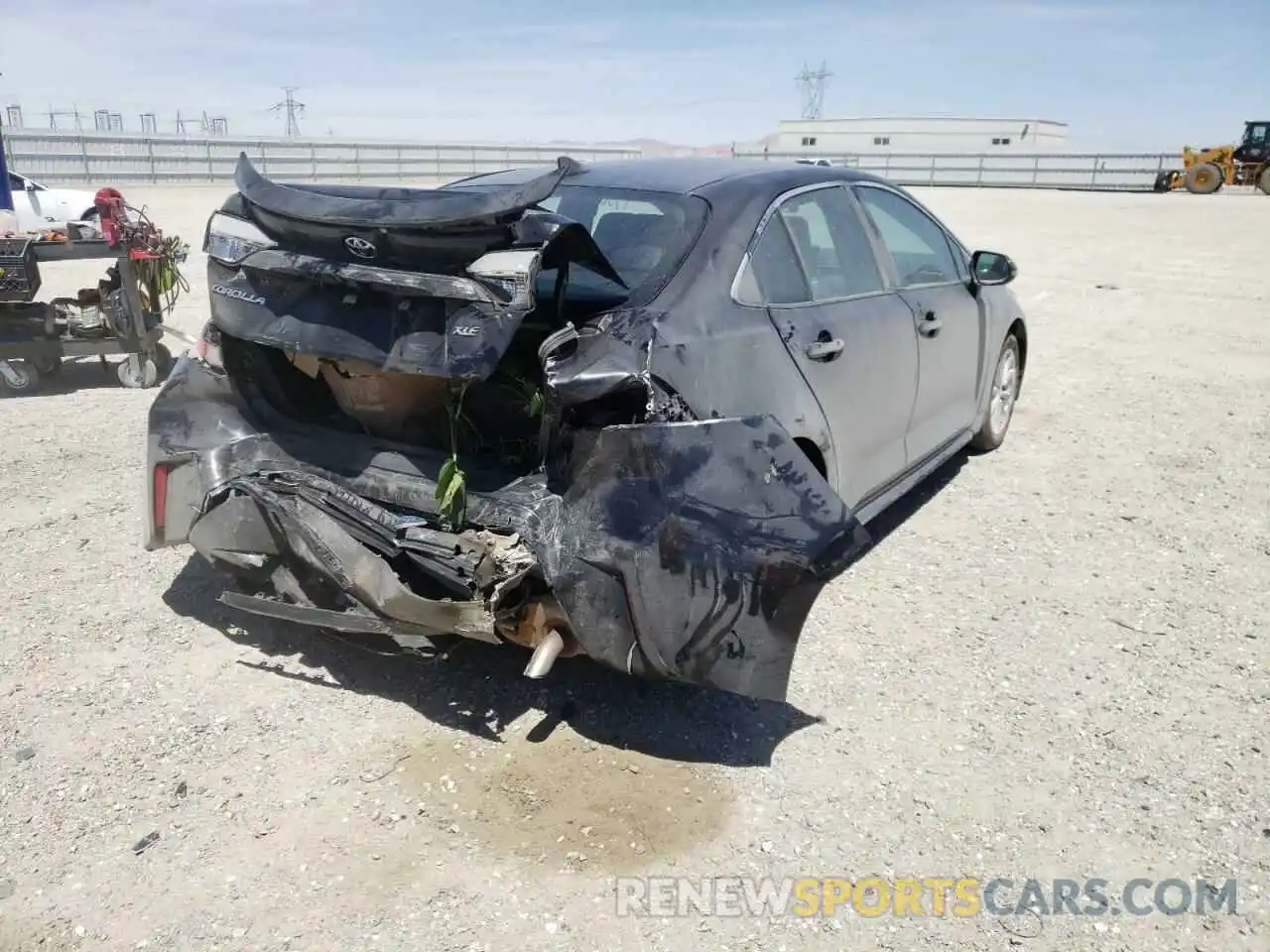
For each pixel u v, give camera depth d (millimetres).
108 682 3633
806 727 3459
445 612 3037
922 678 3771
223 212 3535
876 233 4637
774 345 3564
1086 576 4648
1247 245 19219
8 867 2748
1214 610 4332
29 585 4332
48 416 6895
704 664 3006
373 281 3072
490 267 2920
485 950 2504
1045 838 2945
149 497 3920
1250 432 6918
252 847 2840
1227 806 3084
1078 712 3568
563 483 3037
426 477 3383
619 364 2959
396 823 2939
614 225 3729
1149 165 42312
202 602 4234
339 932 2547
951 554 4867
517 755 3268
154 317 7898
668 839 2904
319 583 3578
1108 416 7336
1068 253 17891
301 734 3361
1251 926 2625
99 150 34469
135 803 3010
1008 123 60875
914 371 4688
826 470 3953
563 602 2965
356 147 40406
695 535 2957
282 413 3916
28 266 7035
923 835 2949
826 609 4301
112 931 2539
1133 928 2617
